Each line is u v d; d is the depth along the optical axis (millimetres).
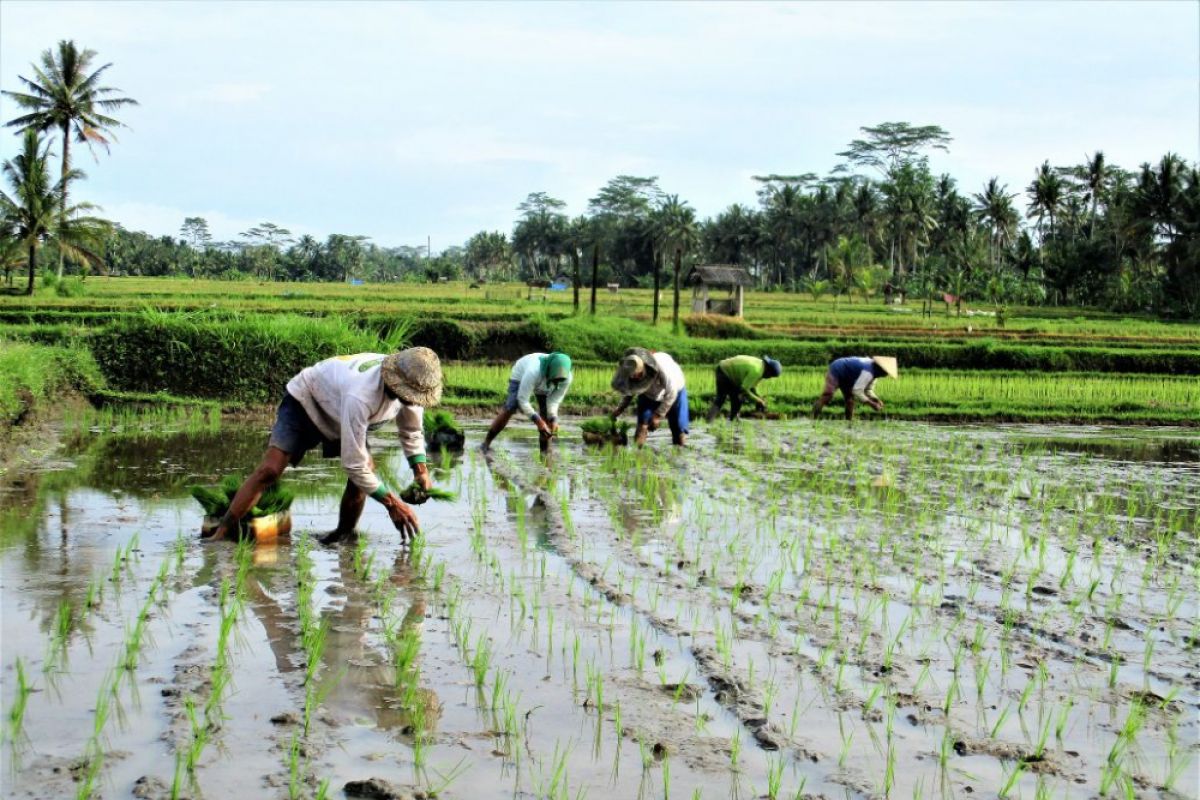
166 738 4113
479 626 5699
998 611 6281
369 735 4238
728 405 20375
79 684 4652
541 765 3984
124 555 7062
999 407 21672
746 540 8172
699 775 3930
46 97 52625
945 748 4199
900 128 112312
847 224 106188
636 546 7832
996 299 57406
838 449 14734
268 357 18312
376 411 7371
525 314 37906
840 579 6965
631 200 121250
